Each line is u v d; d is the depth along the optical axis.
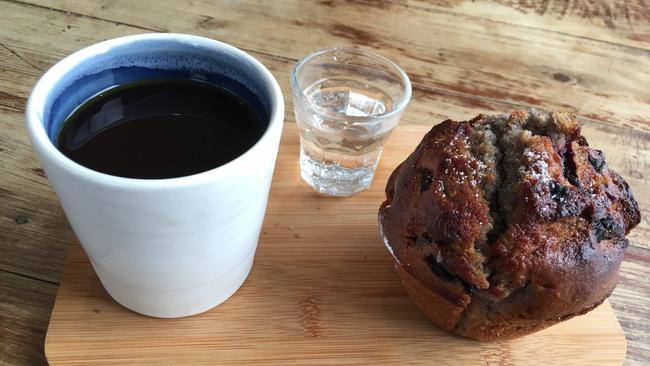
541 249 0.18
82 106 0.18
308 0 0.37
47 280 0.21
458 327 0.20
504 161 0.20
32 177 0.25
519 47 0.36
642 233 0.26
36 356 0.19
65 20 0.33
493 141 0.20
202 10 0.35
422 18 0.37
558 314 0.19
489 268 0.19
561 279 0.18
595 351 0.21
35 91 0.16
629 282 0.24
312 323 0.20
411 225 0.20
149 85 0.19
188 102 0.19
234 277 0.20
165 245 0.16
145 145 0.18
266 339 0.20
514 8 0.39
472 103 0.32
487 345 0.21
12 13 0.33
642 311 0.23
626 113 0.32
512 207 0.19
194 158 0.17
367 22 0.36
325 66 0.28
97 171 0.16
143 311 0.20
